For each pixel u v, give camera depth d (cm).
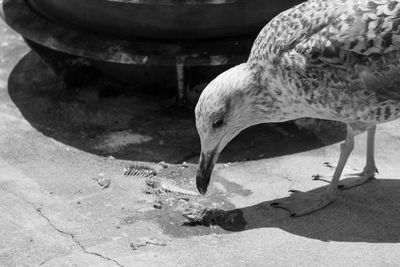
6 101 788
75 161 687
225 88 590
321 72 568
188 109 764
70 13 743
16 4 804
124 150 704
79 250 568
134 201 630
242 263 547
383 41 554
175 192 641
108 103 779
